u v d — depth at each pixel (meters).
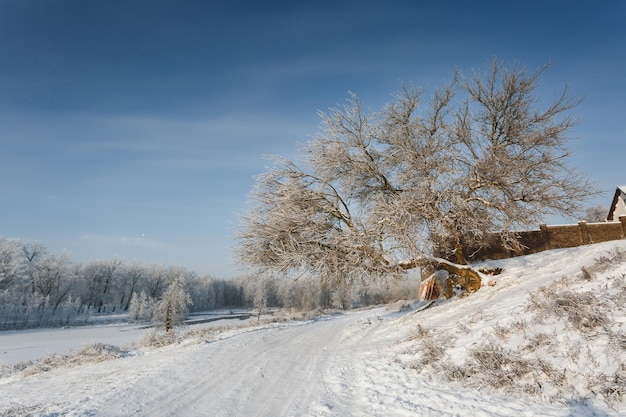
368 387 6.77
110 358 13.62
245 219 15.93
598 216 49.16
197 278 99.06
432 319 13.59
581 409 4.35
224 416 5.38
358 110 15.80
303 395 6.50
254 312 51.56
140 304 68.06
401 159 15.07
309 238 15.14
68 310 62.78
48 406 6.12
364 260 14.74
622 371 4.61
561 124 14.60
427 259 14.78
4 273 56.16
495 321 8.66
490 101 15.57
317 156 15.88
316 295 62.28
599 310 6.11
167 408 5.75
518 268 18.30
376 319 20.11
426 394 5.89
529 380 5.43
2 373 13.06
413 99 15.86
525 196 14.91
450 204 13.94
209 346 12.95
